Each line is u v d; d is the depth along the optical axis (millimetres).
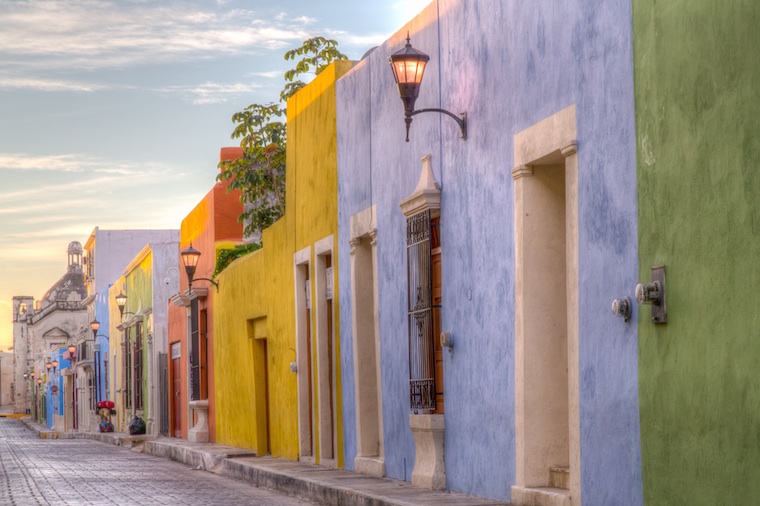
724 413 7910
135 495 17578
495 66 12359
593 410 9945
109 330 56625
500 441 12281
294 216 21531
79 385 68750
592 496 9953
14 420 109250
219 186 29578
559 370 11539
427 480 14180
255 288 24828
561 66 10672
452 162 13734
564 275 11609
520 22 11664
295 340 21438
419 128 14898
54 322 100188
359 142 17547
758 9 7523
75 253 103312
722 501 7926
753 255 7582
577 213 10289
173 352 37344
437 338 14484
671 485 8602
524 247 11547
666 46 8703
